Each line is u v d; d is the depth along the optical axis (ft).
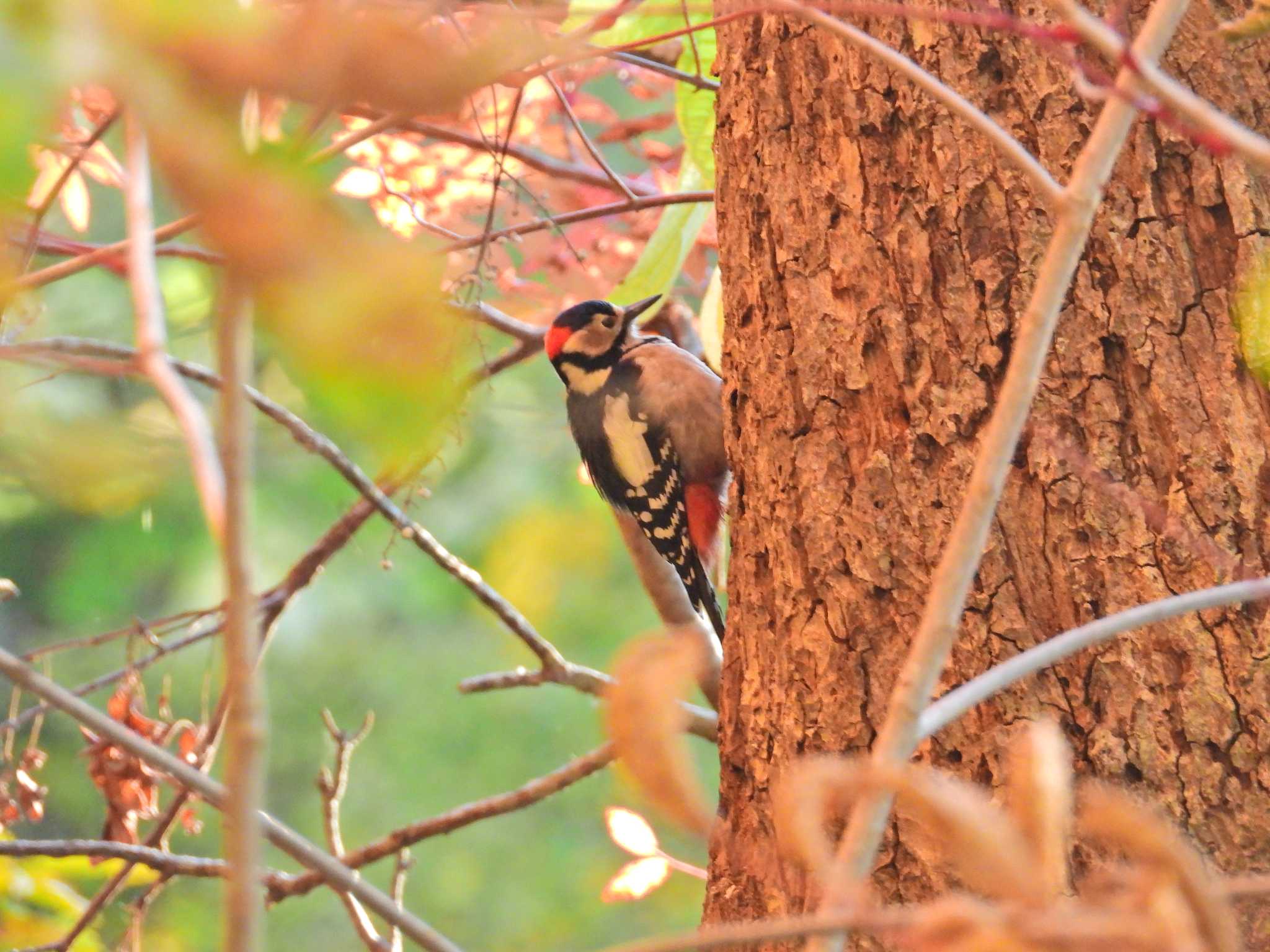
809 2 13.32
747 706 17.84
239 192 5.13
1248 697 14.47
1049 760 7.38
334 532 27.86
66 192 24.94
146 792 24.99
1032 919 6.47
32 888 25.86
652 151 30.19
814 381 17.56
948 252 16.63
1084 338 15.70
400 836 25.68
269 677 60.59
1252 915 13.91
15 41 5.03
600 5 21.88
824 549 17.06
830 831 15.49
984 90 16.69
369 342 5.15
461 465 54.85
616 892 24.00
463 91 5.46
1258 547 14.83
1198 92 15.87
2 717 57.21
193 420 7.51
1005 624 15.42
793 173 18.20
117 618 57.72
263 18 5.40
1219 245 15.55
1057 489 15.43
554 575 55.36
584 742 61.31
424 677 61.05
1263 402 15.11
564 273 30.58
